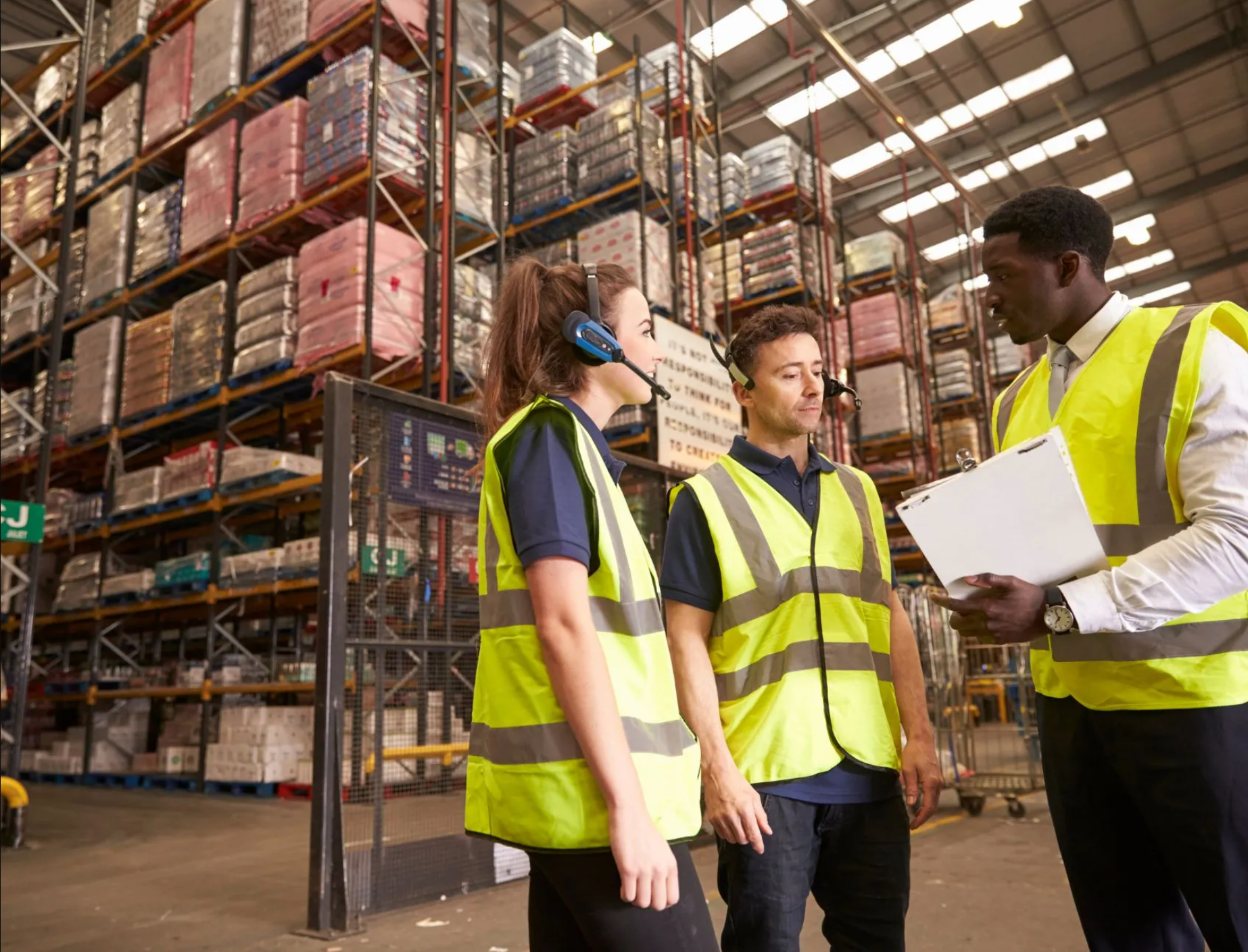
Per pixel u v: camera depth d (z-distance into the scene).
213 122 8.30
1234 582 1.23
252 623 9.68
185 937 3.50
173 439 10.11
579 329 1.25
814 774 1.58
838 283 12.08
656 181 8.34
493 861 4.19
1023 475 1.28
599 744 1.03
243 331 7.61
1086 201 1.48
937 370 14.01
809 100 10.88
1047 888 3.84
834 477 1.84
